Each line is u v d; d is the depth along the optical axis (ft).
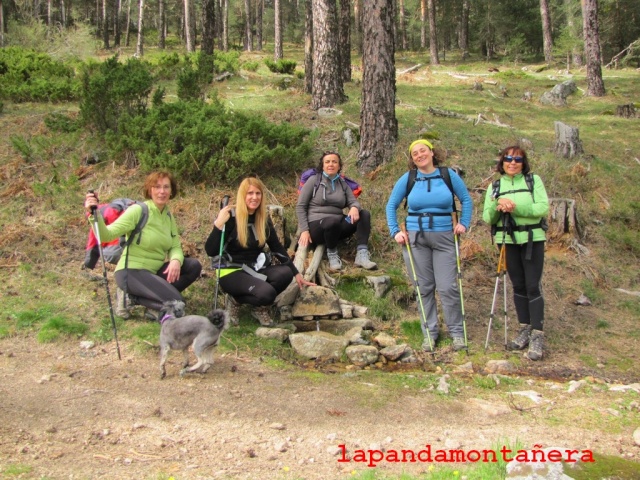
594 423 13.15
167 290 16.46
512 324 20.06
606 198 27.94
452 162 29.55
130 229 16.42
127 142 25.84
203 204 24.07
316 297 19.06
